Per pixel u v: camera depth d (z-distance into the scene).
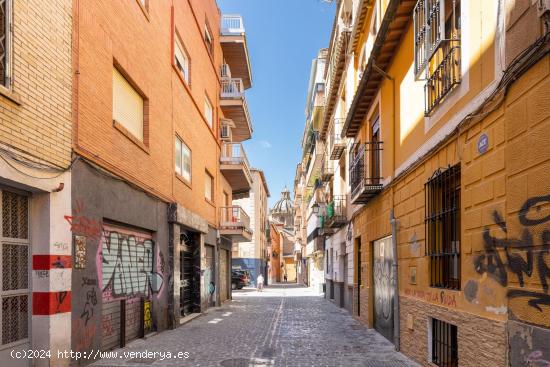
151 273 11.14
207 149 18.38
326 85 23.72
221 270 21.98
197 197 16.30
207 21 18.97
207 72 18.64
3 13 5.46
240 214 22.70
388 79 9.95
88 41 7.59
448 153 6.25
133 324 9.88
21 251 6.04
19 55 5.68
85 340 7.21
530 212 4.02
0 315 5.52
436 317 6.58
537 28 3.98
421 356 7.37
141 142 10.13
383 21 8.41
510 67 4.36
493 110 4.80
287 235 83.81
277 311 17.19
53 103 6.45
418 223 7.63
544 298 3.78
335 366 7.48
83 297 7.17
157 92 11.56
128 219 9.30
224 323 13.32
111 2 8.62
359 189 11.80
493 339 4.69
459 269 6.06
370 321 12.00
